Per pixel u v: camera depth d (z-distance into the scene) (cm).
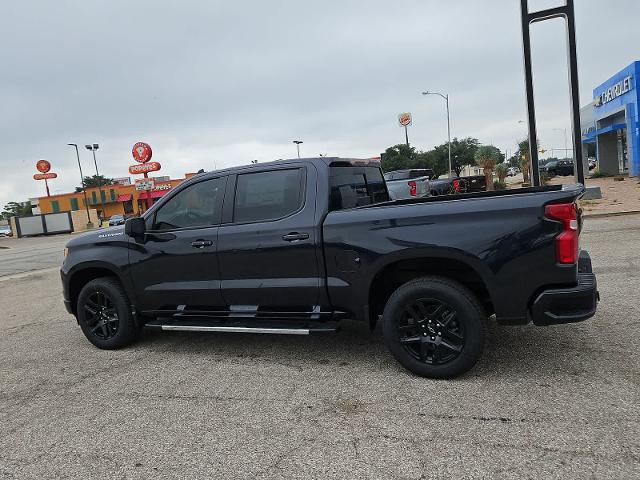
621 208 1463
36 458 331
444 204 400
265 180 478
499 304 385
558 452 292
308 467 298
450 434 322
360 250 423
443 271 428
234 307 489
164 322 530
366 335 543
